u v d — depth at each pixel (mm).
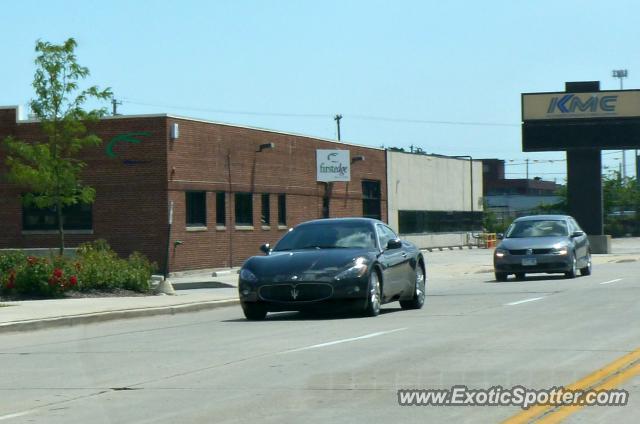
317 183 54531
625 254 57531
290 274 18922
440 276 38344
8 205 42750
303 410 9922
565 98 60031
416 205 68812
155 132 41125
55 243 42188
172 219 41062
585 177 59969
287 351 14258
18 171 35500
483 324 17484
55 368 13445
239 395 10836
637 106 59188
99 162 41688
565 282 30219
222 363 13289
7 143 36281
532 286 28812
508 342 14711
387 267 19953
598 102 59625
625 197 97000
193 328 18641
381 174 63250
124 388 11570
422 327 17172
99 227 41719
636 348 13812
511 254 32312
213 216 44375
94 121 35844
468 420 9320
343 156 54938
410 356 13391
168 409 10203
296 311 20672
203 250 43469
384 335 16016
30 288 25359
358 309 19062
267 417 9625
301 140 52688
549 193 141000
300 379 11734
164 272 37969
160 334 17688
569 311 19703
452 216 75875
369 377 11734
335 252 19500
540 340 14898
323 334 16438
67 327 19812
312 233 20594
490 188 136375
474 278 36438
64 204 37812
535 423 9125
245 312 19703
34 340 17438
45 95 34969
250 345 15188
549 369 12047
